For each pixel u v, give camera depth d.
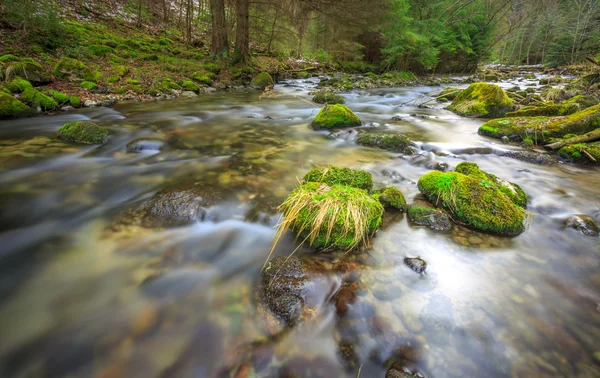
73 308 2.12
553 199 3.99
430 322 2.09
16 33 10.63
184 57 16.05
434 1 22.39
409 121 8.81
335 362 1.82
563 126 6.53
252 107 10.27
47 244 2.74
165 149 5.53
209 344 1.89
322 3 15.55
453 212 3.39
